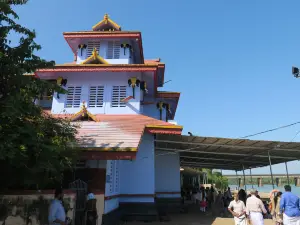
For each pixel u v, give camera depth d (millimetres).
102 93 15641
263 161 21047
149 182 13820
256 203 8562
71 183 10125
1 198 7547
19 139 6418
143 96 17984
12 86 6910
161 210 16953
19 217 7473
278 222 10656
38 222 7473
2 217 7410
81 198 9867
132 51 18609
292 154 16891
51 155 6984
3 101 6180
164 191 17359
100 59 16688
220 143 14852
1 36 7105
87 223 8922
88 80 15852
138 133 11344
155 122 14000
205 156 20375
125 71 15320
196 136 13695
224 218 15375
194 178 42531
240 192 9125
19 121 6727
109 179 11430
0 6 6664
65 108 15328
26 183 7504
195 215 16578
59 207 6633
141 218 13109
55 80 16141
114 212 11992
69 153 8438
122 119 14141
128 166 14016
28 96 7129
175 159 17922
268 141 13523
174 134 13773
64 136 8719
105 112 15258
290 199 8586
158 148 17469
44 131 8086
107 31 17797
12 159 6473
